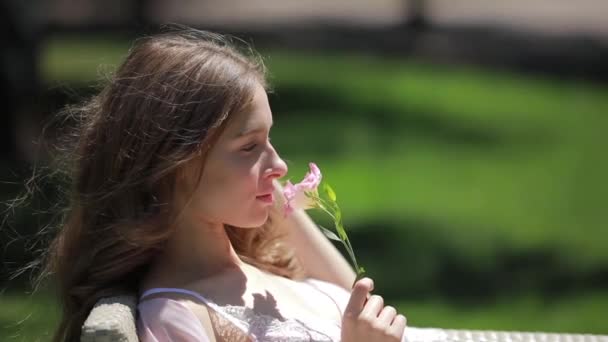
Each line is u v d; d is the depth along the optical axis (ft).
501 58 55.26
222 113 6.14
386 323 6.10
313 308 6.81
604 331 18.34
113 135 6.25
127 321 5.80
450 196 29.01
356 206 26.96
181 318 6.14
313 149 34.14
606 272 22.35
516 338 7.66
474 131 38.60
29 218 21.33
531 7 72.54
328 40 59.31
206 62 6.25
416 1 64.49
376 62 53.57
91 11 65.31
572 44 58.59
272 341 6.19
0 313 15.79
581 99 45.52
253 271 6.89
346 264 7.95
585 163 33.68
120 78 6.37
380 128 38.27
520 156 34.71
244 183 6.27
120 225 6.21
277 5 72.33
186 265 6.56
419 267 22.02
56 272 6.66
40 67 31.91
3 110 28.37
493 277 21.70
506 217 26.91
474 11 70.79
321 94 43.86
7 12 28.60
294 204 6.68
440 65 53.57
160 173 6.09
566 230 25.93
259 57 6.90
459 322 18.60
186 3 70.90
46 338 10.15
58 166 7.47
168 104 6.14
